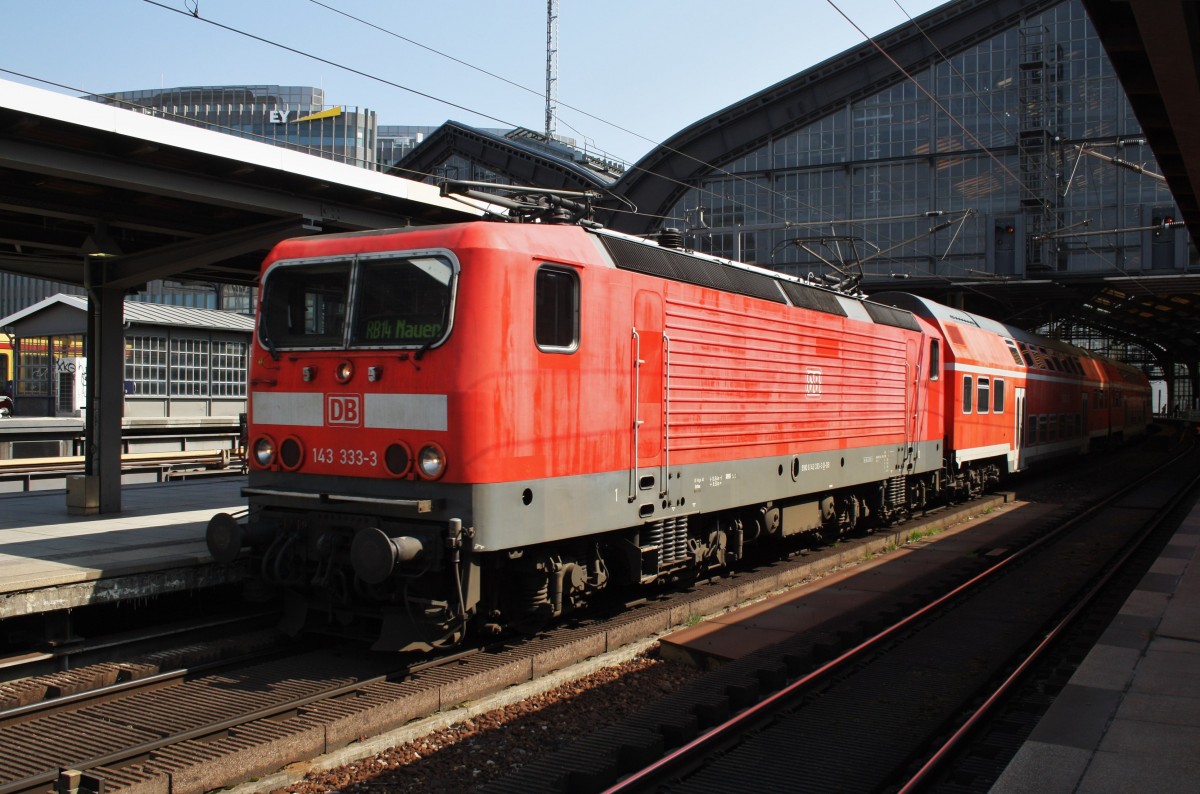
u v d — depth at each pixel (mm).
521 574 8695
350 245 8633
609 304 9172
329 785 6121
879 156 36062
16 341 29609
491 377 7844
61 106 9094
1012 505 22219
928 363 18109
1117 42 10094
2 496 15172
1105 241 33500
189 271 15477
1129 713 6559
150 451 23781
